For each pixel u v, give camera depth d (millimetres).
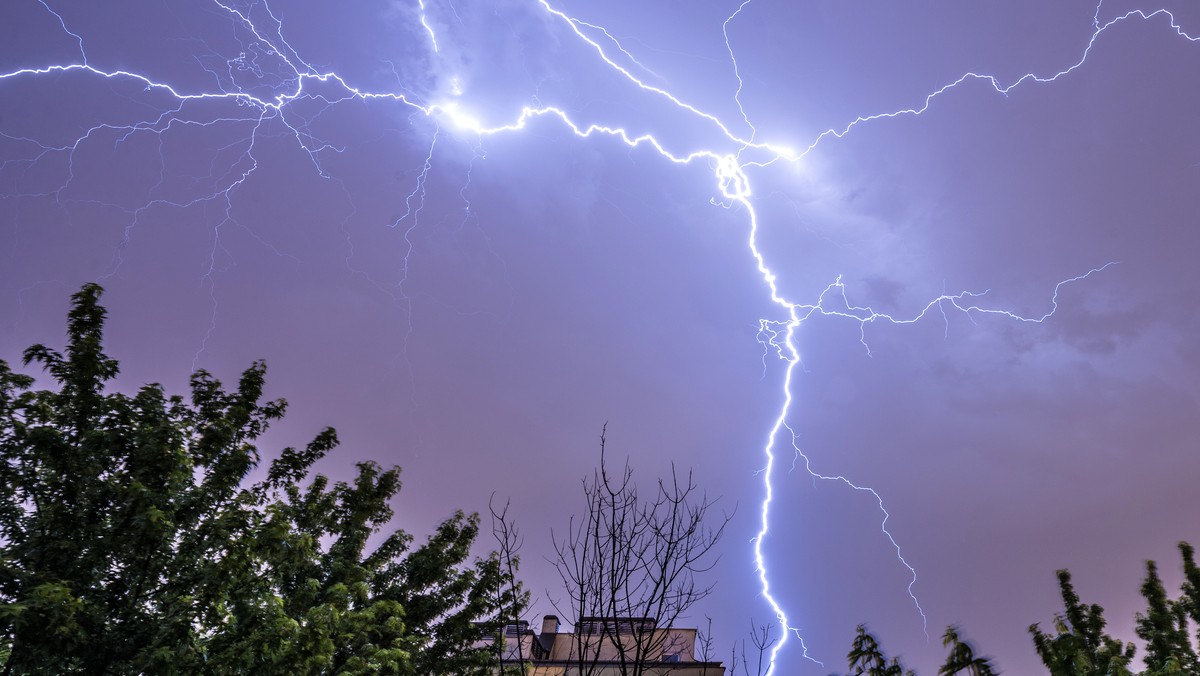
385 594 13000
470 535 14516
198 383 10516
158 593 8023
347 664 10297
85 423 8273
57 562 7344
